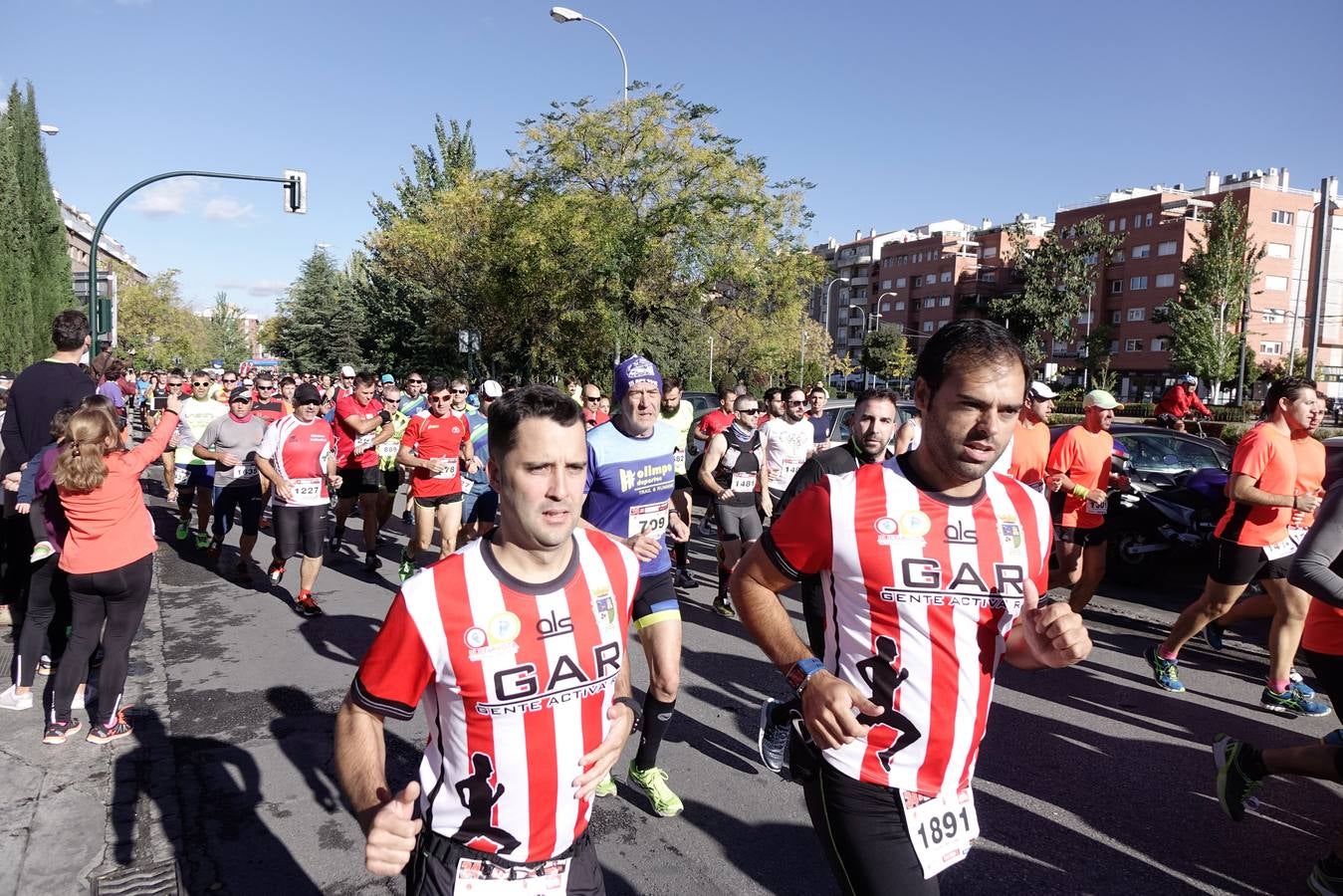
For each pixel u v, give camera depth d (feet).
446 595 5.67
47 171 120.67
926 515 6.41
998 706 16.89
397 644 5.65
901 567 6.33
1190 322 157.58
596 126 78.64
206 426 31.48
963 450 6.07
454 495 25.66
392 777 13.79
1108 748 15.01
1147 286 221.46
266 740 15.15
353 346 155.33
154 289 196.24
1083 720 16.24
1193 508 26.66
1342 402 129.08
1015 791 13.35
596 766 6.10
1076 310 193.57
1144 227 222.28
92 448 13.67
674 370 86.28
